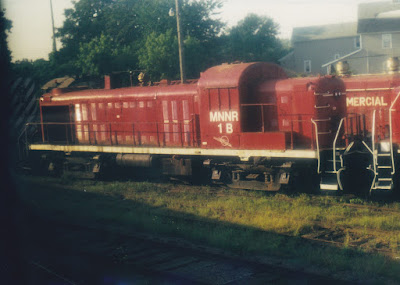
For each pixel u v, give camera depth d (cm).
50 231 1145
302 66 6481
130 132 1864
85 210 1386
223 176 1600
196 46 3997
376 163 1281
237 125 1472
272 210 1266
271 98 1480
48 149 2111
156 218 1217
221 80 1491
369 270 805
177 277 820
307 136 1409
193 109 1658
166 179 1850
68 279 844
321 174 1382
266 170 1464
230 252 944
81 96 2019
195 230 1084
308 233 1059
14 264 902
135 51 3872
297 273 817
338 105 1480
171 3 4319
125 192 1648
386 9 5166
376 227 1073
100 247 1027
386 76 1653
